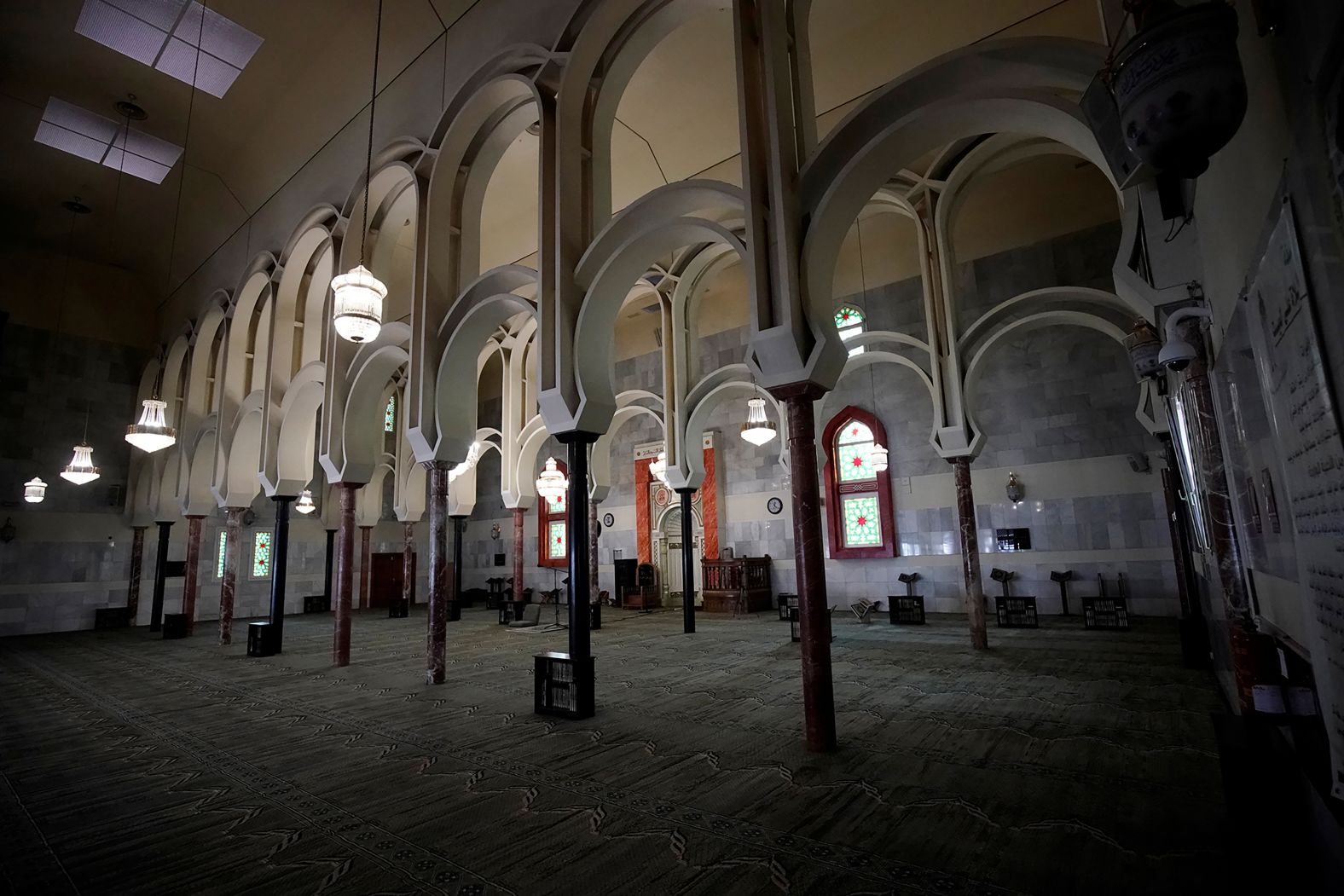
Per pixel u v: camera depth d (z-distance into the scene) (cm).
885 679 787
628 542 2041
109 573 1775
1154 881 311
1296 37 204
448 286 945
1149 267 443
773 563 1727
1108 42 449
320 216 1209
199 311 1644
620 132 1154
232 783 495
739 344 1773
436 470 898
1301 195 204
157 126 1248
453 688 826
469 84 909
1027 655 918
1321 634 230
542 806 430
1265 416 290
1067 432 1354
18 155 1330
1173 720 576
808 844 362
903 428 1543
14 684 938
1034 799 414
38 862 366
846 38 948
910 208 1102
